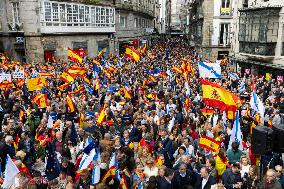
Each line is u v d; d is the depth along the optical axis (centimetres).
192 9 6544
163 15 12975
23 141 998
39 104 1388
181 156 843
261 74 2775
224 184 764
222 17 4181
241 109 1365
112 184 793
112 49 4519
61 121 1209
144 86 1886
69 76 1794
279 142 601
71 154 973
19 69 2041
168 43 7925
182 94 1593
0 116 1388
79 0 3659
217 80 2048
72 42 3666
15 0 3216
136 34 5709
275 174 698
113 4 4475
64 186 793
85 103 1467
